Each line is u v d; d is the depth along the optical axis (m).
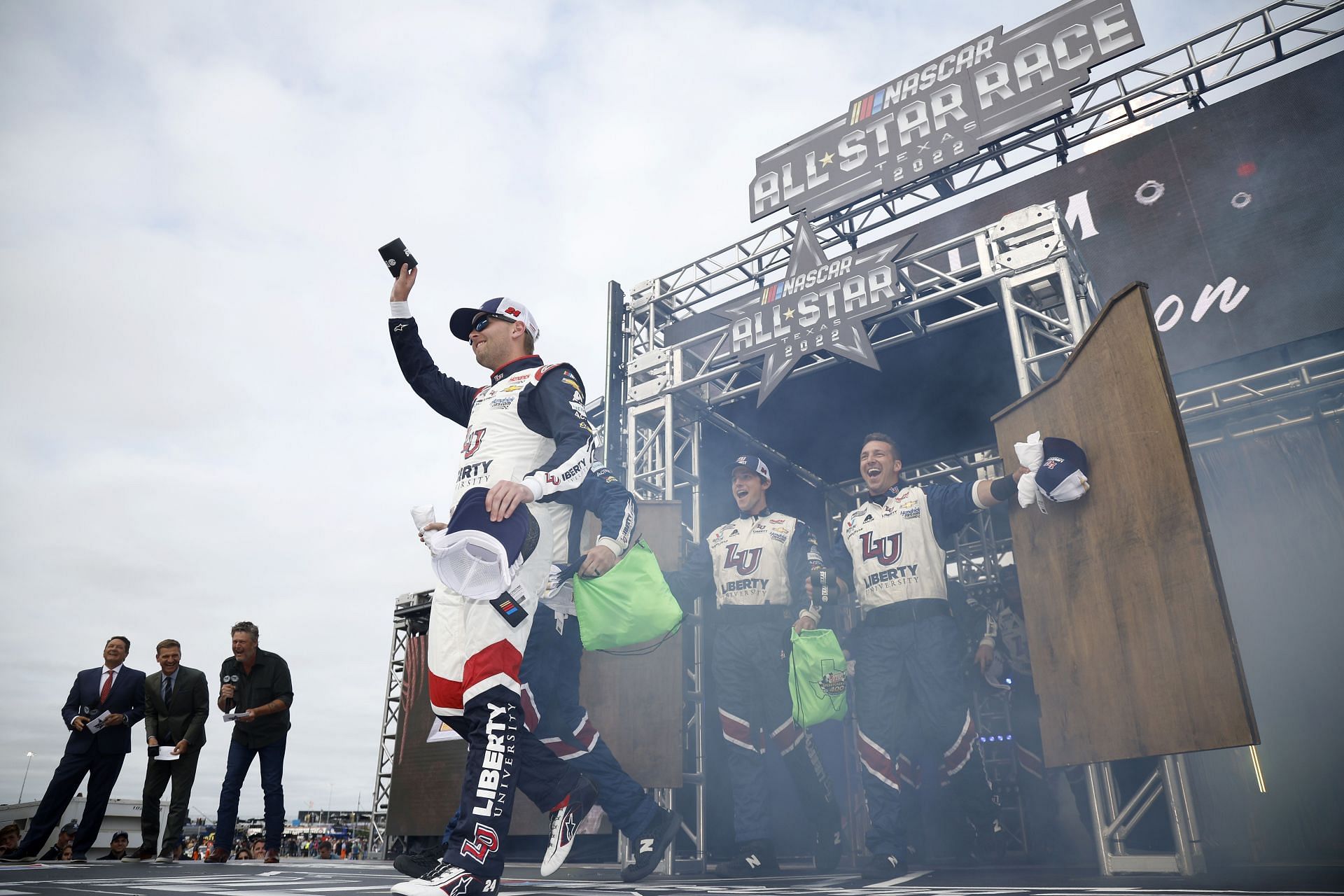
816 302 5.87
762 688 3.96
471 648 1.99
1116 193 6.53
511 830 5.80
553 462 2.03
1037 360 4.60
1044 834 7.10
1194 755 3.18
